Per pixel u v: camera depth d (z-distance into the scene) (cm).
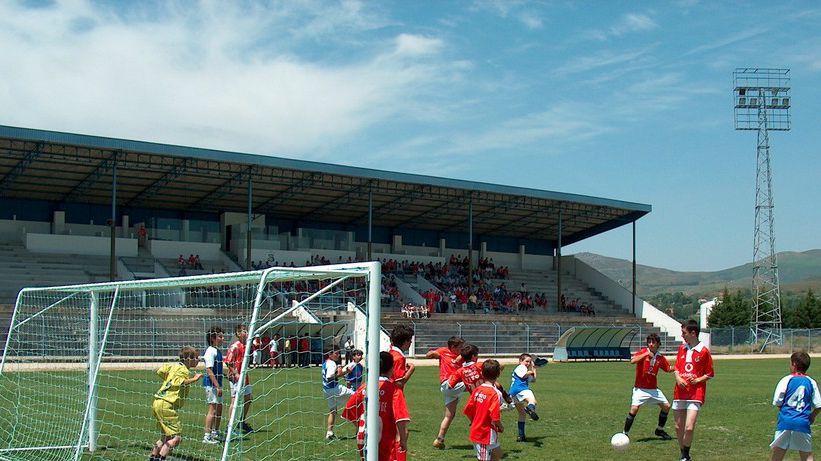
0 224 4894
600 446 1359
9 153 4006
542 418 1752
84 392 1769
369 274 983
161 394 1159
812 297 8756
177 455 1215
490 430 1028
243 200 5325
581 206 5934
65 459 1232
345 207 5688
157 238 5050
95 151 4122
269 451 1262
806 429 1003
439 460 1216
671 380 3028
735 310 8619
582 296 6425
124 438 1382
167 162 4331
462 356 1280
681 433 1195
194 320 2044
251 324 1002
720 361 4703
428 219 6166
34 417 1584
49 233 4997
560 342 4338
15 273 4434
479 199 5519
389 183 5088
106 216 5222
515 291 6150
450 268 6216
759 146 7056
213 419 1313
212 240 5244
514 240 6881
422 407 1961
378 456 977
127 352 1980
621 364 4081
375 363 967
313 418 1664
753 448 1347
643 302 6141
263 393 2081
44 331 1869
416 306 4997
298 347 2000
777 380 3016
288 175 4747
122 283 1274
